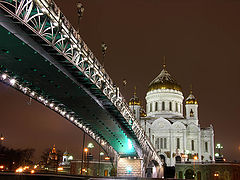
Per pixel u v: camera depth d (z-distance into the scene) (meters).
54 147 142.62
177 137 140.75
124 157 90.25
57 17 29.88
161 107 153.25
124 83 70.06
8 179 71.44
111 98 52.34
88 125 65.50
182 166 115.44
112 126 65.12
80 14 35.78
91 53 40.88
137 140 78.88
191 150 139.62
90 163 112.50
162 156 139.62
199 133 140.75
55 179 74.50
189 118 147.75
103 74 46.56
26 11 25.94
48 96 47.12
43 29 29.23
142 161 88.31
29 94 42.84
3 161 123.69
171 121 147.75
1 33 27.48
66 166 138.62
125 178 69.81
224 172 98.00
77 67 36.72
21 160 131.25
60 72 36.94
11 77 37.97
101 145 78.56
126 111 63.31
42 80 39.44
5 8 23.89
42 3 27.00
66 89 43.03
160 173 113.81
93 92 47.03
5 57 32.34
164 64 169.25
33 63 34.00
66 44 33.25
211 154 141.12
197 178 111.38
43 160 140.62
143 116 162.50
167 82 156.62
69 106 51.22
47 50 32.03
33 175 74.56
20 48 30.34
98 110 53.78
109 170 116.12
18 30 27.23
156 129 142.88
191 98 151.38
